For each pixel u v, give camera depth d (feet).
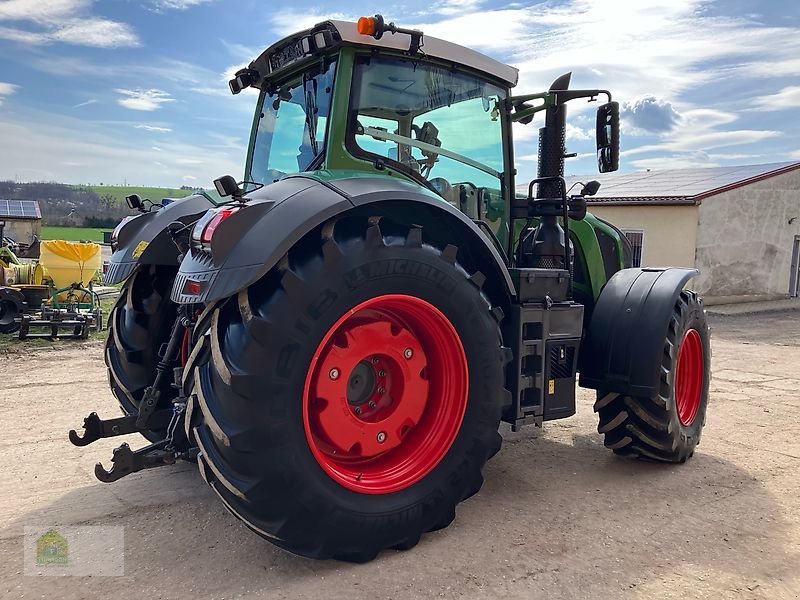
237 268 8.00
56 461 12.98
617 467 13.30
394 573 8.78
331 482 8.71
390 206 9.64
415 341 9.91
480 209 12.07
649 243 51.96
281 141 12.21
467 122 11.77
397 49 10.45
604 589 8.48
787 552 9.59
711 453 14.35
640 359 12.31
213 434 8.04
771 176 52.80
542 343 11.30
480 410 10.01
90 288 31.58
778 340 34.24
